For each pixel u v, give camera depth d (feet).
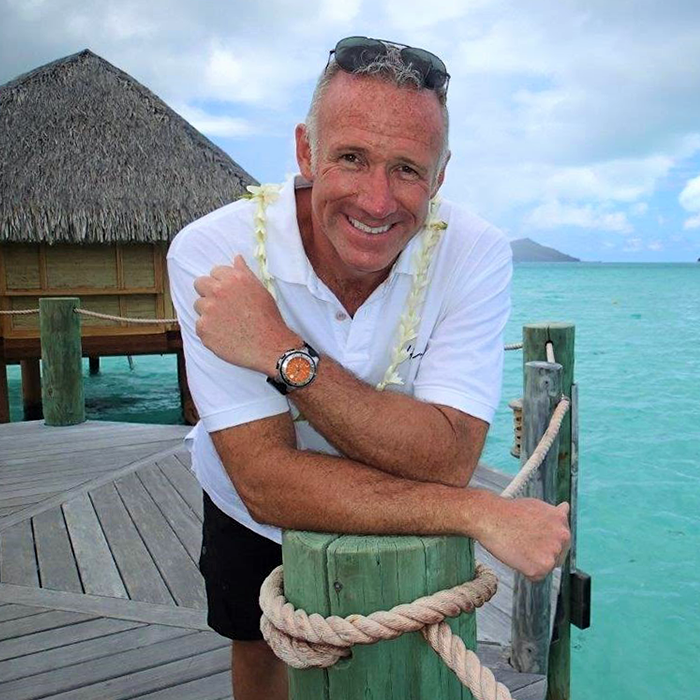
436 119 4.81
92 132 35.32
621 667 14.35
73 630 10.59
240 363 4.75
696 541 20.71
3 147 33.65
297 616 3.97
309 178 5.24
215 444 5.12
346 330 5.44
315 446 5.90
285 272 5.28
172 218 34.09
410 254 5.27
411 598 3.94
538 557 4.18
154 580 12.18
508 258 5.75
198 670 9.59
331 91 4.82
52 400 21.94
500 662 9.84
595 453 30.83
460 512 4.28
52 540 13.83
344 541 4.05
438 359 5.40
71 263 34.45
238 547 6.34
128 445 19.97
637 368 56.49
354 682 4.04
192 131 38.22
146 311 35.55
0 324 33.68
